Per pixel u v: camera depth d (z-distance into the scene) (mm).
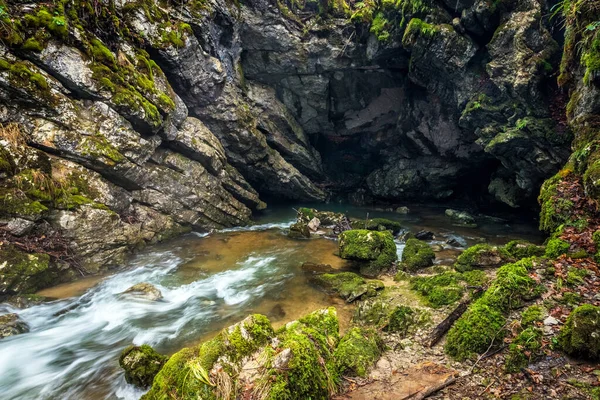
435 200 20875
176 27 12195
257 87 17797
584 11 9344
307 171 21812
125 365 5102
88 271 9414
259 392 3932
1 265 7430
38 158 8555
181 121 13219
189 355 4523
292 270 9898
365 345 5297
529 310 5402
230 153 16766
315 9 16625
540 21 11820
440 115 17500
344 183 23750
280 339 4785
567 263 6574
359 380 4715
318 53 16891
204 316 7297
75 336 6582
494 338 5066
